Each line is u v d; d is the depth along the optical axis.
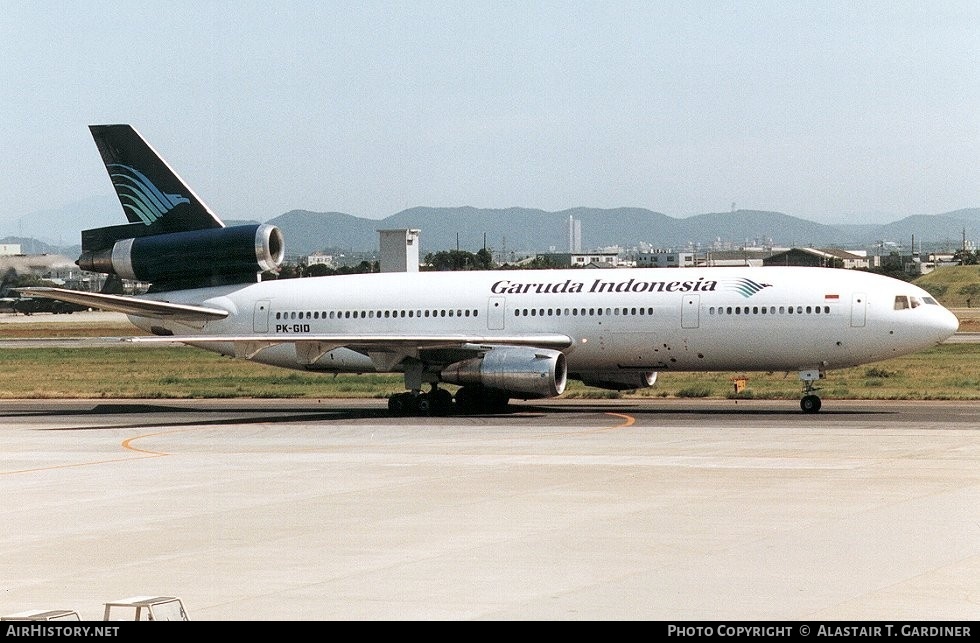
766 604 43.91
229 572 51.31
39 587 49.25
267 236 143.38
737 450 91.19
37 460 95.00
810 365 125.06
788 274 125.88
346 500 70.69
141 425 126.12
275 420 129.25
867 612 42.50
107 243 149.50
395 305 138.12
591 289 130.88
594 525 60.50
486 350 131.00
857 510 63.25
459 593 46.59
